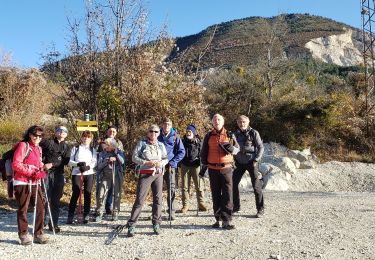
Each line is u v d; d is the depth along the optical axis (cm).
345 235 657
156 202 677
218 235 663
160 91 1241
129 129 1196
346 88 2577
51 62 1239
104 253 570
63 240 639
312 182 1451
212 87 2231
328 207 920
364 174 1521
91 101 1190
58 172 689
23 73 1702
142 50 1242
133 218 658
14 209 873
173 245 605
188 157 841
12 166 606
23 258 548
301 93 2220
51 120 1514
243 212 858
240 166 809
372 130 1862
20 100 1644
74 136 1198
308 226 723
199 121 1286
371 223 747
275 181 1362
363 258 539
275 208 907
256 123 1878
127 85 1211
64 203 927
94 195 992
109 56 1202
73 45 1192
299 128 1845
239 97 2112
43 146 672
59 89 1502
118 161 787
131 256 554
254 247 589
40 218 622
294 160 1585
